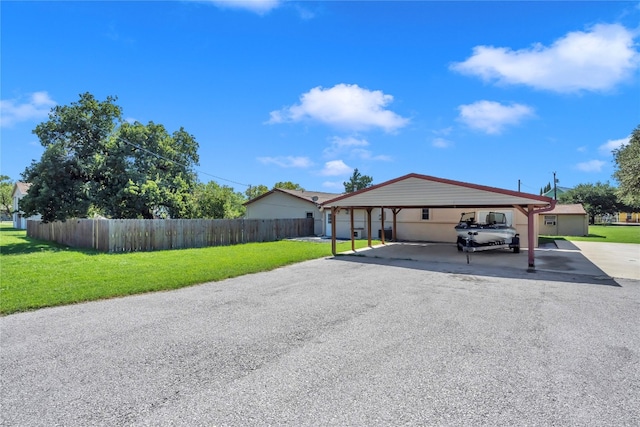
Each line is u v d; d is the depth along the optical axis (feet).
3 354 12.55
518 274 29.58
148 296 21.54
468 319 16.85
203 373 11.06
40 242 61.67
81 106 63.72
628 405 9.14
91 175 63.00
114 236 44.75
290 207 85.66
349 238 71.46
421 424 8.29
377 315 17.53
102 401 9.36
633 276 28.66
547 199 31.83
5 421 8.39
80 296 20.74
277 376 10.85
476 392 9.83
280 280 26.84
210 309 18.62
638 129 68.74
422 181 38.40
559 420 8.45
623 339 14.08
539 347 13.23
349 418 8.54
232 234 58.13
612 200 151.23
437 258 39.78
